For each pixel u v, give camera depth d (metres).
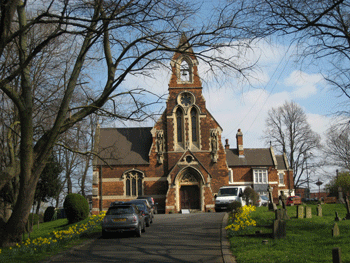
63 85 23.97
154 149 52.03
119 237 19.89
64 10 15.25
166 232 21.16
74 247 16.89
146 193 50.94
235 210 23.48
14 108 25.73
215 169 50.84
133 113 17.80
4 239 17.64
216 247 15.52
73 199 35.09
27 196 17.64
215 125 52.09
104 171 51.56
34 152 17.77
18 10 17.06
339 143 56.50
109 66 18.25
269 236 16.53
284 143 65.94
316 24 15.98
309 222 22.61
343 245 13.89
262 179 61.66
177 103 51.84
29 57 15.27
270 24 15.86
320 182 63.41
